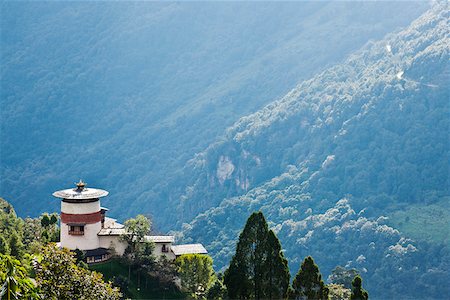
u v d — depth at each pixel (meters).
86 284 61.22
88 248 133.50
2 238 128.50
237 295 96.88
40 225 161.75
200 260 131.88
